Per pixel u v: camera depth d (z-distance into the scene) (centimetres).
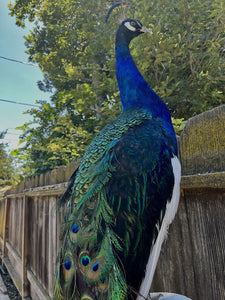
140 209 102
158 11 349
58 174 288
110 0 453
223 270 116
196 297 128
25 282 368
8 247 571
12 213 594
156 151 117
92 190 114
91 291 94
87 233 105
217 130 124
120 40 226
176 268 141
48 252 291
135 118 151
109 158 120
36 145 559
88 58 440
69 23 738
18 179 1457
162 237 104
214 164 124
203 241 126
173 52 343
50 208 296
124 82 203
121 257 95
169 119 185
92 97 356
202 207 128
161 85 338
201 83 363
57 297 105
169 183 112
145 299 92
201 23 377
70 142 455
